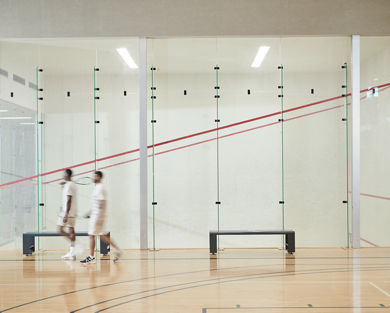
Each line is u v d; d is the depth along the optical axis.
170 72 7.83
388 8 7.75
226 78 7.83
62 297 4.85
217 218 7.79
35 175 7.88
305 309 4.41
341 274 5.83
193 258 6.95
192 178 7.81
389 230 7.84
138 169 7.82
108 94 7.85
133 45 7.86
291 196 7.80
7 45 7.91
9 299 4.79
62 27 7.84
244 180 7.80
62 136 7.86
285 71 7.84
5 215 7.88
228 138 7.81
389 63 7.86
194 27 7.79
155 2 7.81
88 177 7.82
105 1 7.82
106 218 7.79
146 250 7.69
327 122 7.83
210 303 4.61
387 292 4.97
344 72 7.85
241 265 6.41
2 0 7.86
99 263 6.61
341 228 7.82
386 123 7.85
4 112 7.91
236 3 7.79
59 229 7.36
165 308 4.46
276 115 7.82
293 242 7.29
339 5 7.77
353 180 7.75
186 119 7.82
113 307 4.50
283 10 7.79
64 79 7.88
